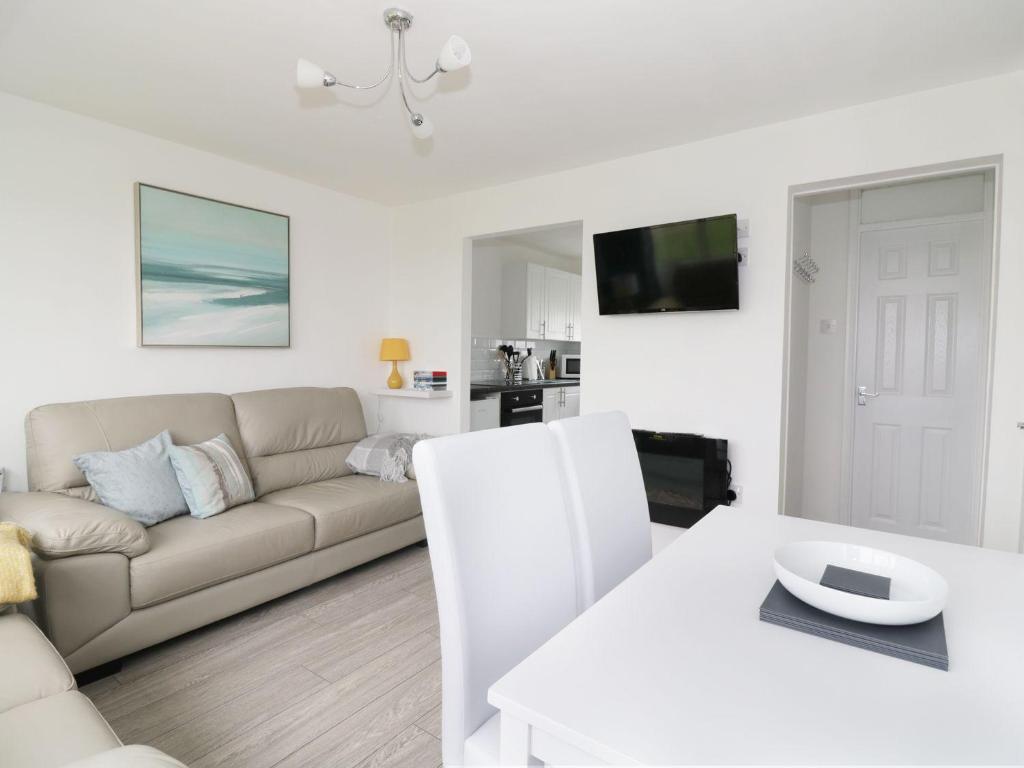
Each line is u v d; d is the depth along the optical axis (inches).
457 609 41.0
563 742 28.0
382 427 183.0
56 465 96.3
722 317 124.6
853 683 31.0
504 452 48.8
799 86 100.3
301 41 86.1
